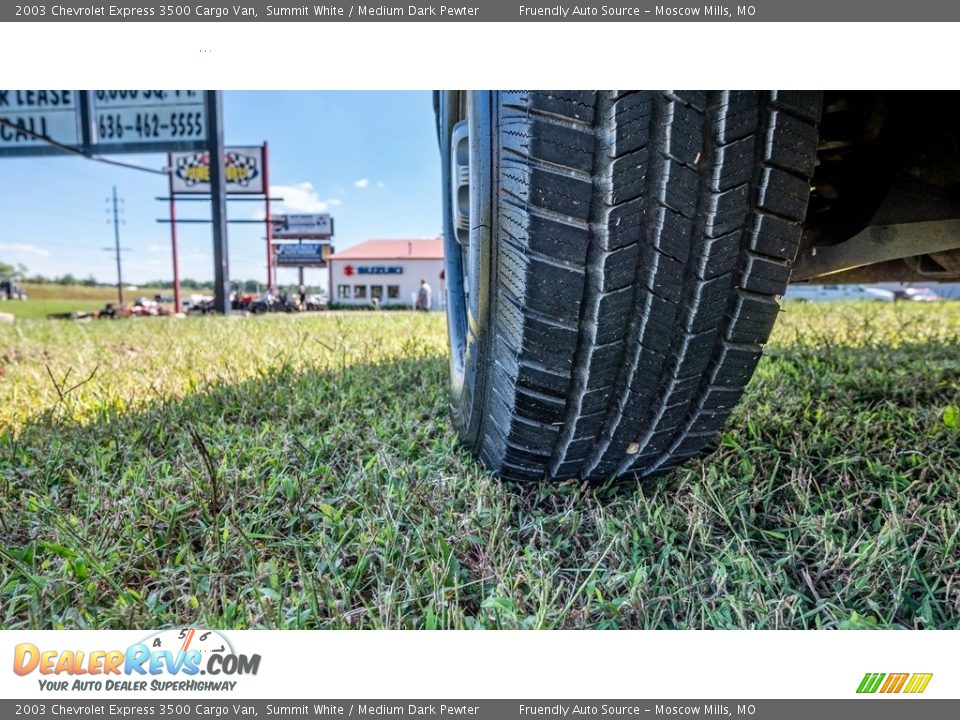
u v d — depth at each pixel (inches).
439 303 962.1
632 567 37.7
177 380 87.0
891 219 50.2
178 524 42.6
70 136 487.2
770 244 34.3
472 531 40.8
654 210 32.9
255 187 856.9
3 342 145.6
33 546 38.8
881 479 47.0
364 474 49.4
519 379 37.6
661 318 35.1
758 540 41.0
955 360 77.5
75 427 62.8
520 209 33.8
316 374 80.8
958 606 33.7
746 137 32.3
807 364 79.2
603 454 42.3
